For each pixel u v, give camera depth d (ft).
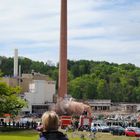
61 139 41.09
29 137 276.21
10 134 312.50
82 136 260.42
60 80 530.27
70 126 349.61
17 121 455.22
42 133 41.42
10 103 407.44
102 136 308.40
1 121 448.65
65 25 528.63
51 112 41.96
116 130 335.26
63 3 528.63
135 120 564.30
